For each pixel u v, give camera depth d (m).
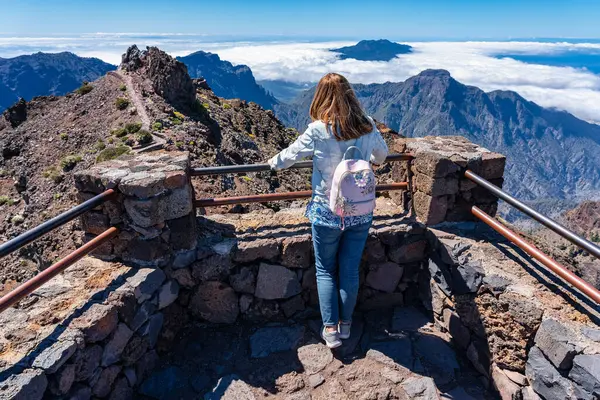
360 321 4.76
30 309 3.44
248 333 4.52
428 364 4.12
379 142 3.64
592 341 3.13
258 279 4.49
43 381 2.83
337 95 3.35
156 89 33.97
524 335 3.55
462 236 4.56
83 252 3.55
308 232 4.61
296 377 3.92
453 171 4.53
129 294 3.69
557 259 5.69
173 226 4.15
